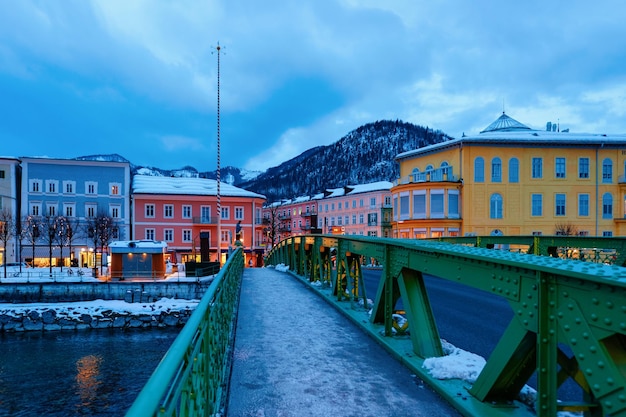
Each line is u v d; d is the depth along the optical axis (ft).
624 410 6.55
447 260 12.66
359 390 12.95
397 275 17.21
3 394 59.00
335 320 23.49
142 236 160.76
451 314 28.89
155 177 187.73
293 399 12.28
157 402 3.97
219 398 11.84
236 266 31.99
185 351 5.77
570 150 130.82
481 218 127.54
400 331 18.72
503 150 129.29
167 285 105.29
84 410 54.34
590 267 7.57
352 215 225.97
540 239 39.01
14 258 150.61
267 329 21.24
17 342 83.46
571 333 7.62
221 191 174.60
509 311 30.07
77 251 156.25
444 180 127.44
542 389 8.30
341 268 28.81
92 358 74.28
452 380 13.03
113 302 100.73
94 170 163.32
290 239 58.13
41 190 157.38
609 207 131.13
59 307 95.61
